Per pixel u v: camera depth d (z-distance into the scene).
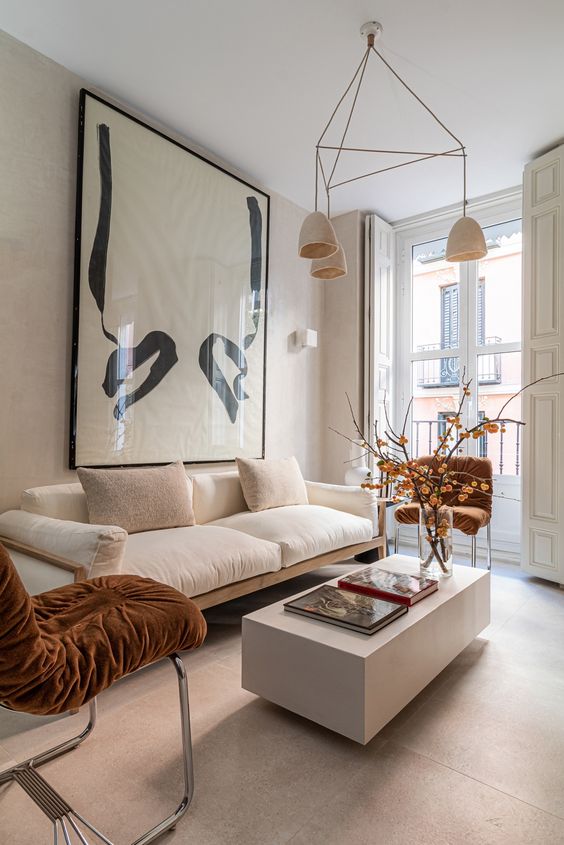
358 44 2.47
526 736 1.61
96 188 2.70
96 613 1.31
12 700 0.97
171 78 2.70
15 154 2.40
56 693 1.00
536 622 2.60
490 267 4.17
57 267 2.55
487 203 4.09
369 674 1.45
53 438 2.53
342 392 4.40
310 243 2.35
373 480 4.14
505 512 4.03
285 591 3.08
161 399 3.02
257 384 3.71
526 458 3.47
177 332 3.12
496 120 3.08
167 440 3.05
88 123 2.66
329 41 2.45
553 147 3.38
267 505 3.18
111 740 1.58
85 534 1.78
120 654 1.15
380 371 4.38
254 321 3.68
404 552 4.09
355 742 1.57
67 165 2.61
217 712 1.74
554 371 3.32
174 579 2.04
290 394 4.11
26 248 2.43
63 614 1.32
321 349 4.48
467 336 4.26
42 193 2.50
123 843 1.17
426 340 4.51
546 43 2.46
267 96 2.85
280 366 4.01
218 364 3.39
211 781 1.39
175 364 3.11
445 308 4.41
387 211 4.36
